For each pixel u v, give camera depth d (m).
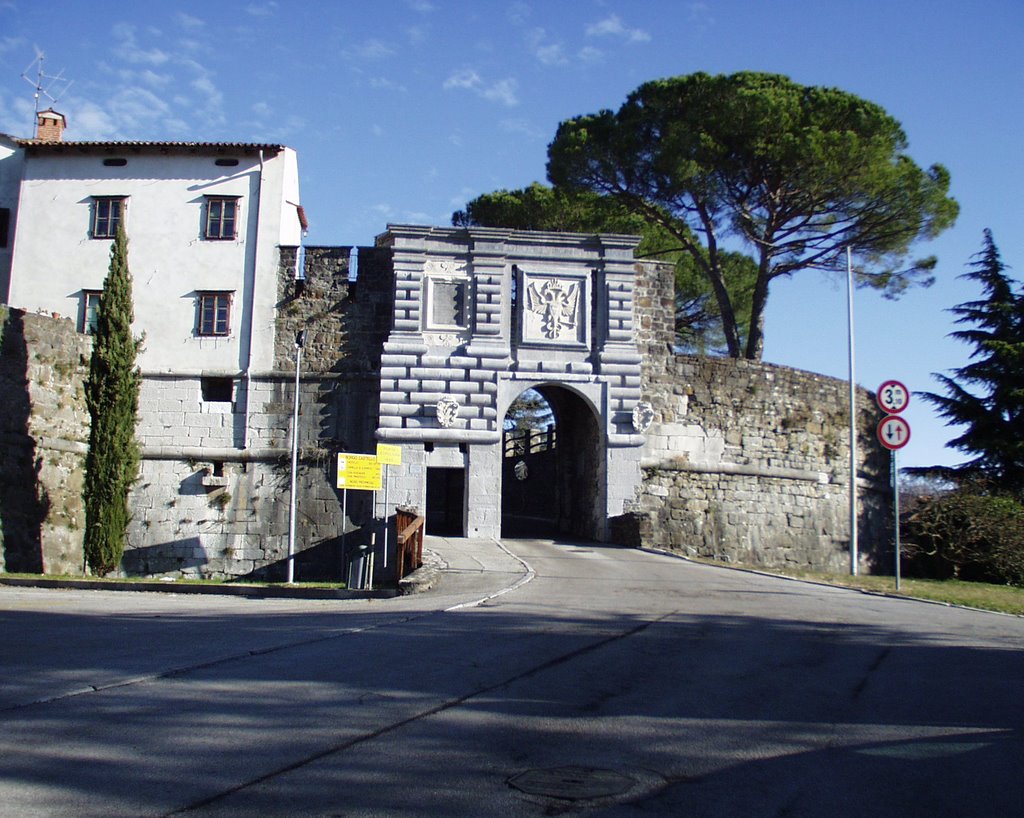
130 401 29.42
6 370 27.48
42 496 28.50
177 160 34.31
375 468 26.41
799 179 37.59
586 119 41.06
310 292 33.09
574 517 35.50
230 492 32.16
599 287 33.12
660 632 12.83
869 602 17.98
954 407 42.28
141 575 31.69
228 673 9.48
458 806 5.76
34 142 34.00
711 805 5.86
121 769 6.36
